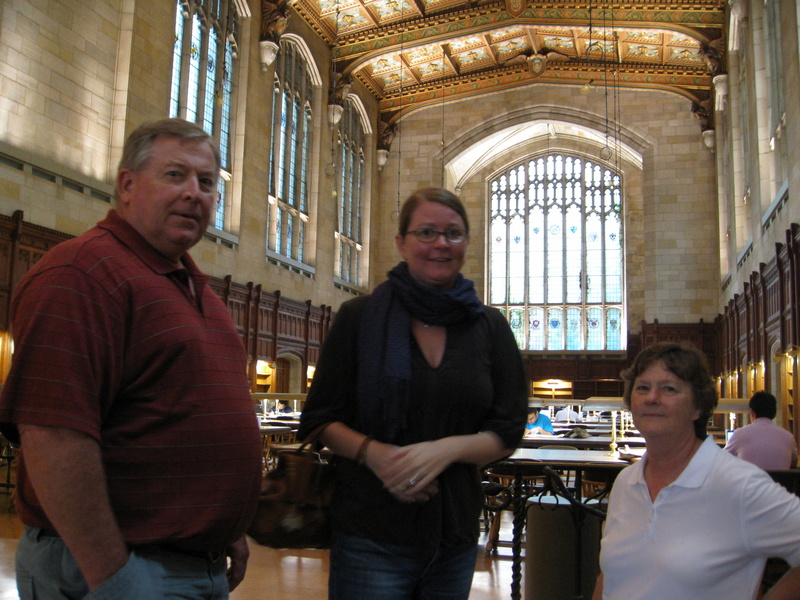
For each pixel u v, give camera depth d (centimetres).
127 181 221
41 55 1433
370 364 235
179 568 204
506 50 3027
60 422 176
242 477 215
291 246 2597
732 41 2305
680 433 242
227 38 2203
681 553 226
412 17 2683
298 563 670
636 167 3547
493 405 246
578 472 572
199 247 1955
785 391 1500
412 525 230
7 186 1334
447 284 247
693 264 2939
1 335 1278
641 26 2505
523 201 3694
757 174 1859
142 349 201
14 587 556
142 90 1711
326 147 2803
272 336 2345
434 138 3297
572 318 3562
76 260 194
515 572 488
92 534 178
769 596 220
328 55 2839
